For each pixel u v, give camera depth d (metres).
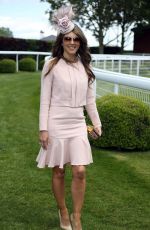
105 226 4.19
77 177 3.89
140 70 16.19
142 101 6.94
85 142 3.89
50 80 3.90
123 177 5.54
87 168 5.83
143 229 4.15
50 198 4.85
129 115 6.50
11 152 6.69
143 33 42.53
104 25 41.28
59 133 3.87
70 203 4.71
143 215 4.45
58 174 4.04
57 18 3.94
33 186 5.21
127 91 7.44
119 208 4.60
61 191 4.08
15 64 22.00
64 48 3.93
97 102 6.80
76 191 3.92
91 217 4.38
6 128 8.36
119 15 41.91
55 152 3.90
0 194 4.96
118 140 6.53
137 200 4.81
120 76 6.24
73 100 3.88
